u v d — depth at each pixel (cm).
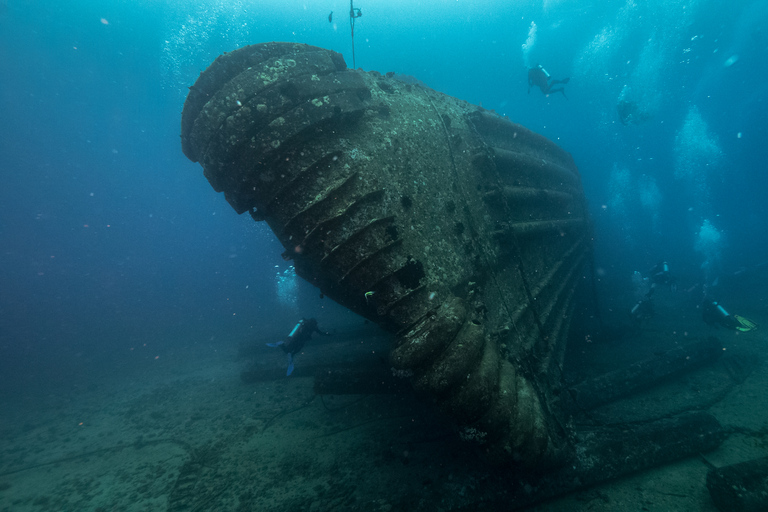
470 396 283
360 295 330
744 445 360
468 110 551
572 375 578
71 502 432
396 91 413
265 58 317
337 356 719
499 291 412
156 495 419
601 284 1165
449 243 359
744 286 939
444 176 395
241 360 942
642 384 484
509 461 297
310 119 303
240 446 496
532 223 549
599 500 321
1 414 866
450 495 312
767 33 2370
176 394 771
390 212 317
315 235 314
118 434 615
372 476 386
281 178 313
